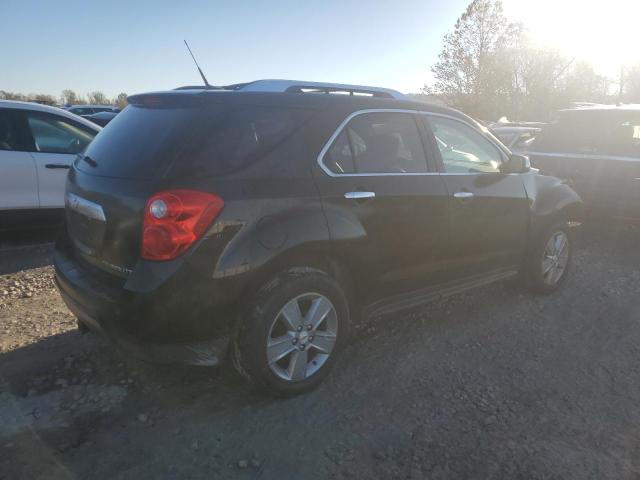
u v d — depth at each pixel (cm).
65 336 394
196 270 274
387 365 369
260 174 298
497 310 472
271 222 295
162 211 269
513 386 348
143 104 335
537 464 274
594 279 561
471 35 3250
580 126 715
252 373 301
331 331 332
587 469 272
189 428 293
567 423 309
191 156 282
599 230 783
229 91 315
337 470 265
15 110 600
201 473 260
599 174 666
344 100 351
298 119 325
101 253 301
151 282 269
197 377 343
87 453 271
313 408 315
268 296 297
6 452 269
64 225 362
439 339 411
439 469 268
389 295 370
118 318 276
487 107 3344
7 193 585
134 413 305
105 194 296
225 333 293
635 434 301
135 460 267
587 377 362
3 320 420
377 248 347
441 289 408
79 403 312
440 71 3353
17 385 327
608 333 432
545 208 478
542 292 506
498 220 435
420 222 370
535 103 3453
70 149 638
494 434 297
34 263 569
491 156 452
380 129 365
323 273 320
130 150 306
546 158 720
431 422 306
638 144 658
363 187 339
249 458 272
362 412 313
